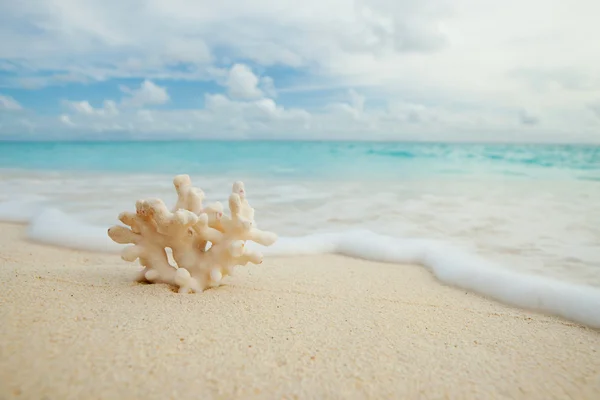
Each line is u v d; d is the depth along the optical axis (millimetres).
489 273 327
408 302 281
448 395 167
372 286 315
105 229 469
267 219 543
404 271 364
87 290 256
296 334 213
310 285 307
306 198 691
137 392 156
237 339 203
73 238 439
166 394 156
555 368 195
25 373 162
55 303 230
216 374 171
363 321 238
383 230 486
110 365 171
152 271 272
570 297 280
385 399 163
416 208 610
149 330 204
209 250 276
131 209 586
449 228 493
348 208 611
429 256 389
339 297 282
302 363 184
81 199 659
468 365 192
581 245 421
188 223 256
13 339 185
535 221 524
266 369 177
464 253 396
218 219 271
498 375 185
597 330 247
